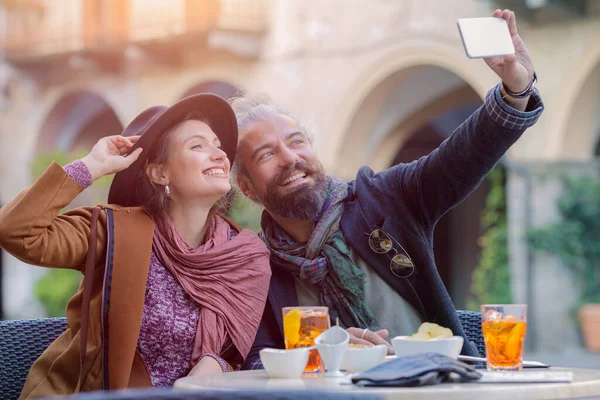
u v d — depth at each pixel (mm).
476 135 3314
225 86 18156
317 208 3621
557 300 13531
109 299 3240
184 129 3502
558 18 13086
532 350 13641
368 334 3104
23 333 3541
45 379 3291
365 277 3559
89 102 20047
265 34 16109
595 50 12789
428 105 15906
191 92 17938
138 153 3436
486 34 3021
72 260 3297
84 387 3213
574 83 13000
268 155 3664
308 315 2643
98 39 17969
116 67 18484
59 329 3609
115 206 3459
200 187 3459
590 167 13289
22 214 3152
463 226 20234
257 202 3877
